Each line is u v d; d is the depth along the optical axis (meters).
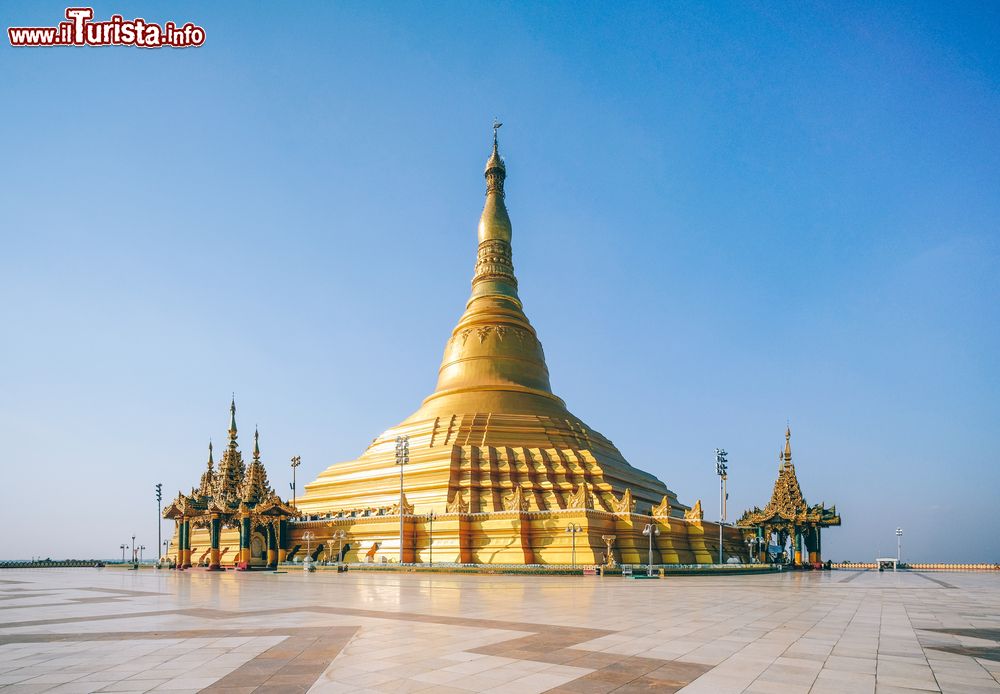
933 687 15.95
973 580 71.44
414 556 81.94
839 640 22.95
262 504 94.94
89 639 23.33
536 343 112.75
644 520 84.62
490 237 118.81
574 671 17.44
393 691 15.31
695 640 22.61
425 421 100.38
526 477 88.19
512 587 50.31
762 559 106.19
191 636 23.81
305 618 28.97
